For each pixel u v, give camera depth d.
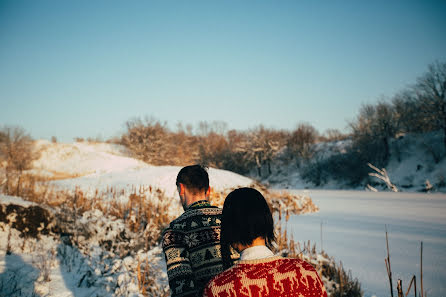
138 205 7.70
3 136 22.50
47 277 4.01
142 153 39.50
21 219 5.09
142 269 4.32
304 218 10.96
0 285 3.66
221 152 56.84
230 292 1.05
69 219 5.65
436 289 4.39
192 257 1.62
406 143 35.97
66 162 21.88
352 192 23.94
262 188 12.38
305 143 50.69
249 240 1.17
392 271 5.29
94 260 4.81
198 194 1.86
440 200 15.59
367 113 38.22
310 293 1.08
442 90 32.09
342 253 6.50
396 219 10.38
